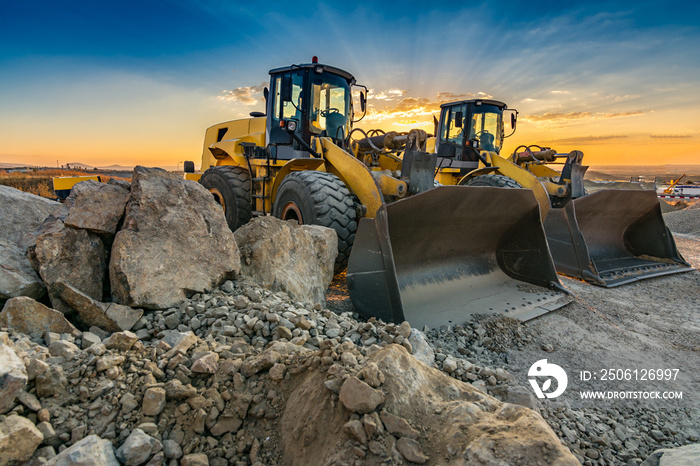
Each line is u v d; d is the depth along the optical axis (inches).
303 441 60.8
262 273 122.7
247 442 64.1
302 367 71.7
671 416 92.4
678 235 414.3
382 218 127.9
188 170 351.6
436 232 152.4
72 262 95.0
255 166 244.7
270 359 73.4
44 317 80.7
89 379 66.6
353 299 135.4
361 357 73.2
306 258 143.5
